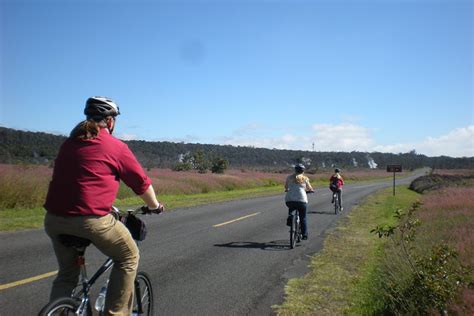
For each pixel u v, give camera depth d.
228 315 6.02
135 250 4.10
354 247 11.27
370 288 7.12
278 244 11.55
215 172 55.88
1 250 9.25
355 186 55.09
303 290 7.25
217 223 15.05
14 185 17.50
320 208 22.77
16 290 6.55
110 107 4.07
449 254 6.65
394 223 16.06
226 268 8.62
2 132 68.62
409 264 7.03
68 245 3.86
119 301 4.06
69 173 3.78
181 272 8.17
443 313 5.45
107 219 3.84
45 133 74.94
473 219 13.31
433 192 30.94
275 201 25.70
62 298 3.75
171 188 30.69
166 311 6.07
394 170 34.31
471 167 168.50
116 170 3.92
